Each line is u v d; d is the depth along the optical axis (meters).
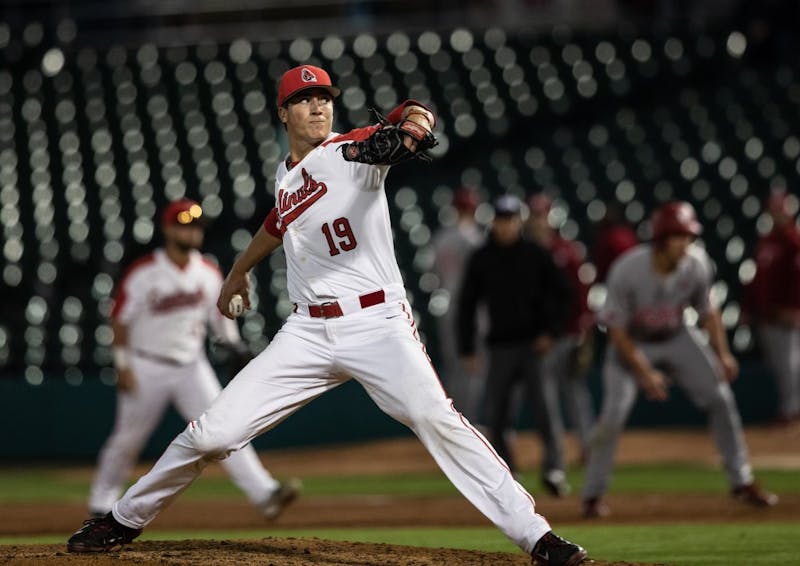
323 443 48.12
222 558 14.82
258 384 14.52
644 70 67.00
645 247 25.16
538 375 29.77
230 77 67.94
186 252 26.70
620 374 25.75
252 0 69.75
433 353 53.41
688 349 25.92
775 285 43.03
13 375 54.16
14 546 16.47
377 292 14.21
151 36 70.69
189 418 27.25
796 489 31.53
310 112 14.31
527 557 15.57
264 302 54.38
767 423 47.53
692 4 70.44
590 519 25.42
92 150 64.44
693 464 38.88
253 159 62.62
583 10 70.00
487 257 29.94
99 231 59.56
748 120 63.44
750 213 57.84
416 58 68.31
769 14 68.19
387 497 32.41
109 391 48.00
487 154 63.66
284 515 27.81
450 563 14.91
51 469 45.00
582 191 60.59
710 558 17.53
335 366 14.41
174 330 26.78
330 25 70.00
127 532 15.47
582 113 65.25
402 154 13.36
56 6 71.31
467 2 70.25
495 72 67.31
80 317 55.56
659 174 60.91
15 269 57.81
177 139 64.38
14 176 63.44
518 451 42.94
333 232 14.05
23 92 68.62
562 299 29.73
